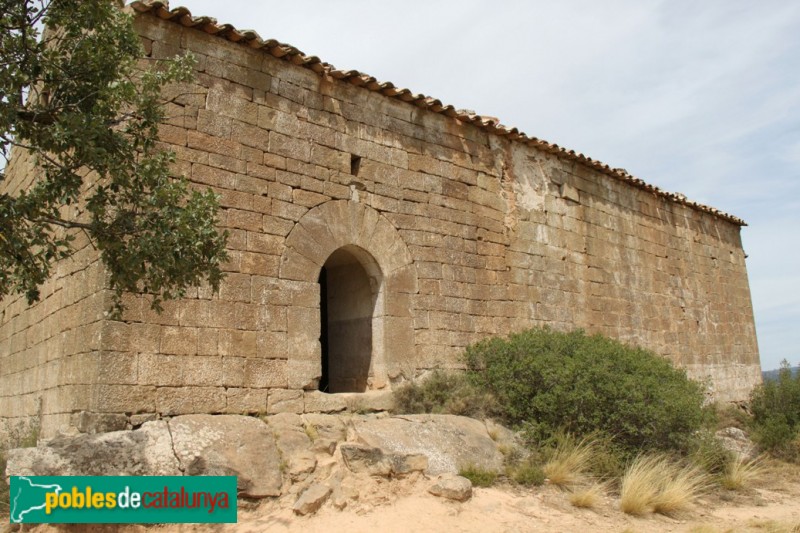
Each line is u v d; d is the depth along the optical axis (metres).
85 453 6.98
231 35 9.89
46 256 6.36
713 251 20.77
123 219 6.59
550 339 11.94
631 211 17.41
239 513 7.20
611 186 16.89
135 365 8.24
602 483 9.46
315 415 9.27
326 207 10.65
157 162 6.80
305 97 10.79
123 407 8.05
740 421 16.83
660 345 17.20
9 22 6.30
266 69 10.38
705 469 10.91
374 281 11.39
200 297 8.95
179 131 9.23
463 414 10.61
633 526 8.11
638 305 16.77
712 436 11.72
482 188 13.34
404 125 12.21
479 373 11.78
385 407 10.57
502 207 13.69
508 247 13.59
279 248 9.94
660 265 18.03
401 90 11.86
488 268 13.04
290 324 9.81
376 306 11.30
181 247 6.48
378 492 7.70
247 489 7.32
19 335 11.93
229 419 8.27
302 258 10.16
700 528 8.04
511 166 14.17
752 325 21.77
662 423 10.35
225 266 9.28
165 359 8.50
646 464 9.70
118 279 6.54
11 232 6.00
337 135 11.09
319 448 8.32
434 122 12.77
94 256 8.61
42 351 10.34
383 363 10.98
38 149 6.32
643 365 11.34
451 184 12.76
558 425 10.42
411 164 12.14
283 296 9.82
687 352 18.19
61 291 9.69
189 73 7.39
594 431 10.16
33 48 6.43
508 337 12.95
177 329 8.68
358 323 11.59
